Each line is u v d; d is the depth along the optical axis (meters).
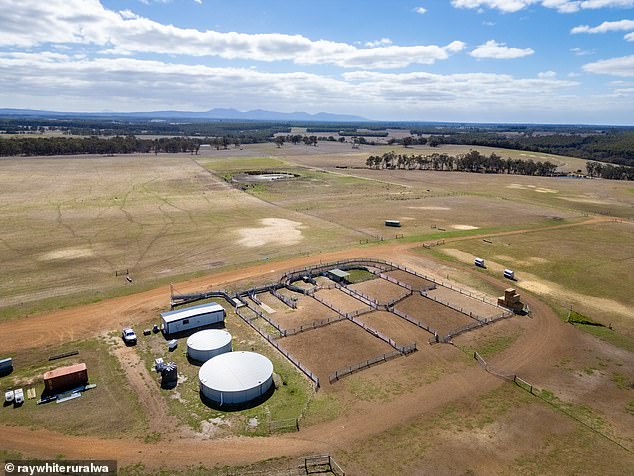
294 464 29.59
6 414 34.03
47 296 55.88
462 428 33.47
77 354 43.19
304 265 70.38
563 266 72.06
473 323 51.78
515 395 37.88
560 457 30.59
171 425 33.19
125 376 39.62
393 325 51.31
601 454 30.98
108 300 55.59
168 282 61.88
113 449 30.56
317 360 43.28
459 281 65.62
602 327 51.16
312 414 34.88
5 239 79.50
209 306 51.97
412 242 85.19
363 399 37.00
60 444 30.92
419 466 29.48
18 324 48.59
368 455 30.48
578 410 35.97
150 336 47.22
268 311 54.44
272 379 39.06
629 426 34.12
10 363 40.00
